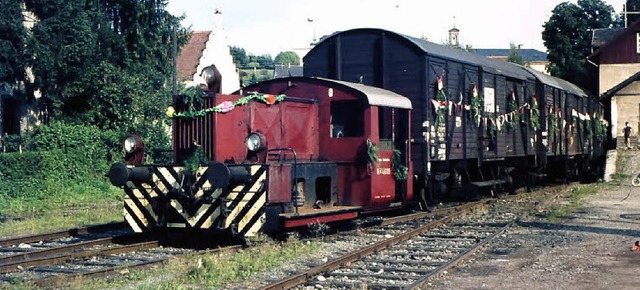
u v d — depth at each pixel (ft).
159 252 37.93
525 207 63.98
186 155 40.34
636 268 33.45
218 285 29.30
